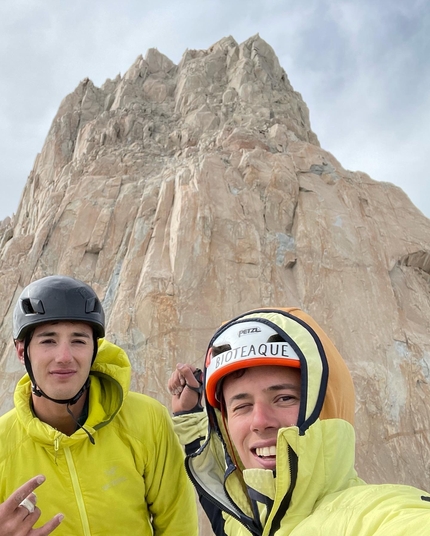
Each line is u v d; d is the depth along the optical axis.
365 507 1.39
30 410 2.70
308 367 1.80
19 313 2.73
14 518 1.84
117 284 17.78
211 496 2.23
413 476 13.68
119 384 2.73
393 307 17.61
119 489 2.67
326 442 1.74
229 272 17.11
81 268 18.84
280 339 1.94
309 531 1.50
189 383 3.08
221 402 2.20
